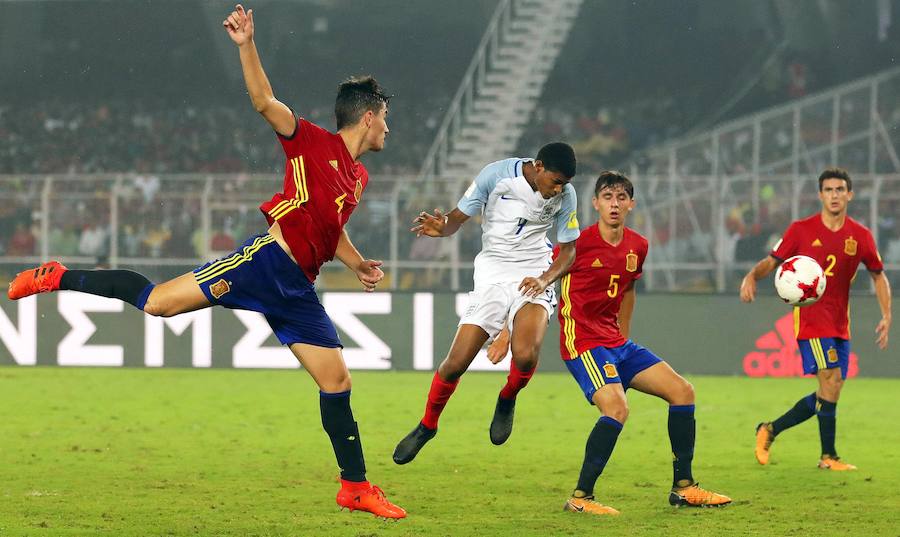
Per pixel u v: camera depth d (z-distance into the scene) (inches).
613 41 3981.3
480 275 936.9
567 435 1309.1
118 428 1350.9
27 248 2320.4
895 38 3880.4
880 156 3201.3
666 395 849.5
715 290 2228.1
